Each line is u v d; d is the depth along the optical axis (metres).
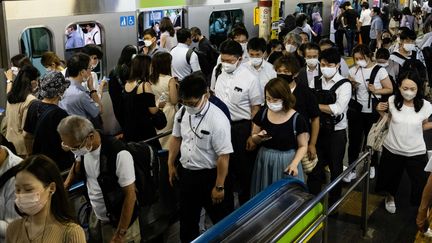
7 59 6.44
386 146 5.12
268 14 9.00
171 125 5.94
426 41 10.02
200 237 2.92
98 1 7.46
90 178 3.45
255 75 5.11
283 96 4.04
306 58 5.47
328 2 15.18
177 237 4.95
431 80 9.25
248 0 10.75
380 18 15.05
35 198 2.41
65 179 3.76
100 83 7.42
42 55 6.21
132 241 3.64
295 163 4.04
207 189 4.07
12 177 2.89
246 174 4.88
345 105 5.04
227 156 3.85
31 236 2.51
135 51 6.36
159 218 4.68
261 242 3.03
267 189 3.64
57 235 2.49
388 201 5.43
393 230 5.07
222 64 4.85
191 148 3.95
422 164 4.98
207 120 3.81
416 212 5.44
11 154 2.99
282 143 4.18
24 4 6.52
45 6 6.77
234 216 3.19
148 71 5.37
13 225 2.58
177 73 7.46
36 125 4.32
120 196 3.36
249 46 5.45
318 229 3.80
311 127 4.62
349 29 15.40
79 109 5.21
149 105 5.32
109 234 3.60
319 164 5.12
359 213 5.41
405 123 4.93
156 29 8.73
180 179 4.20
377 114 5.90
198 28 8.94
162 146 5.88
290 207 3.50
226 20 10.41
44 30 6.86
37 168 2.43
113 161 3.26
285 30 9.77
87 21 7.34
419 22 17.78
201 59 7.73
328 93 5.02
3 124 5.30
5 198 2.89
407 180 6.28
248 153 4.79
